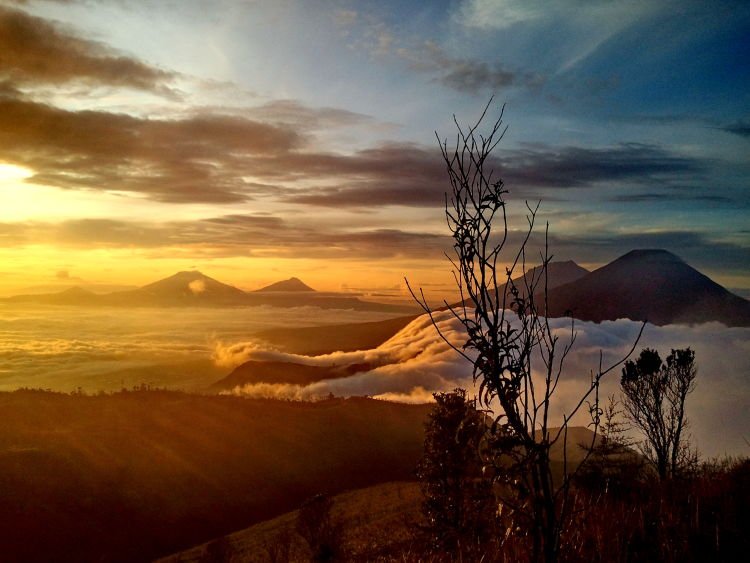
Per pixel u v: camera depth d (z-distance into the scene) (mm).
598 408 2836
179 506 82438
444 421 13055
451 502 10328
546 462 2793
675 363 14375
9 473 81625
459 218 3057
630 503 4684
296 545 22312
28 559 65750
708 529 3900
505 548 3527
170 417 117000
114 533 74125
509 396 2773
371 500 53812
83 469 87938
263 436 111438
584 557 3455
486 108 3172
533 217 2939
